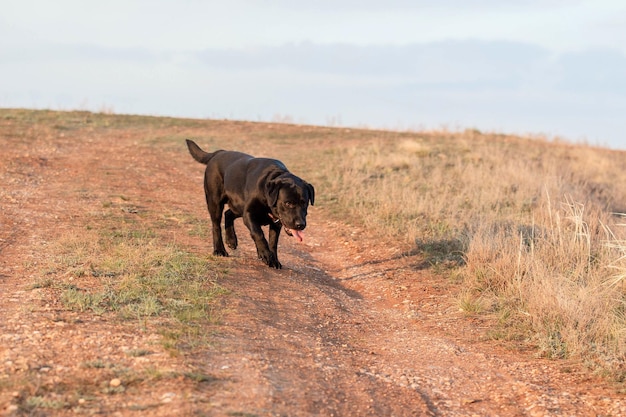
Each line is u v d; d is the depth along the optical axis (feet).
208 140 89.30
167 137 89.97
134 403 17.37
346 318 29.50
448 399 21.06
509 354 25.82
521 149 86.74
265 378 20.21
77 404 17.11
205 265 33.14
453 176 64.64
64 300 25.57
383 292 34.58
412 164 68.90
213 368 20.44
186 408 17.22
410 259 39.78
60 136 84.94
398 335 27.81
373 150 77.36
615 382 22.70
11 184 53.83
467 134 102.17
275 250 35.63
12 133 82.38
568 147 97.25
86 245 35.01
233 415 17.22
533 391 21.68
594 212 49.03
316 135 96.99
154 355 20.83
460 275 36.19
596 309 28.35
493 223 44.52
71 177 59.31
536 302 29.48
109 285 28.14
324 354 23.94
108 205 47.78
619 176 75.82
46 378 18.45
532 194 56.13
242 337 24.00
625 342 25.63
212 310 26.53
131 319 24.22
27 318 23.34
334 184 60.34
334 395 20.10
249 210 34.14
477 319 30.01
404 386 21.75
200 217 47.01
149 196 53.52
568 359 25.07
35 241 36.06
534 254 35.47
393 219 48.21
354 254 41.83
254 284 31.73
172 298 27.14
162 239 38.65
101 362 19.75
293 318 27.86
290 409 18.33
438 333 28.27
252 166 34.19
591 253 37.65
